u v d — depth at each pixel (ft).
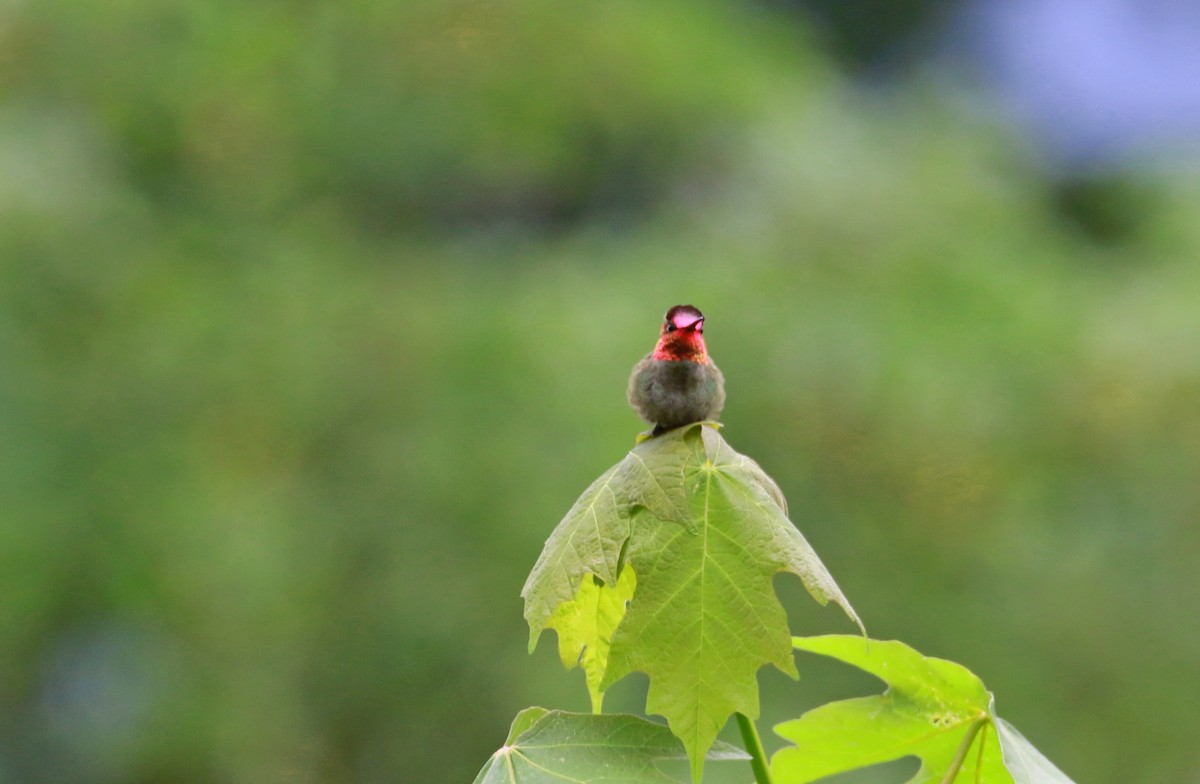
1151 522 41.27
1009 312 43.57
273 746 40.16
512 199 51.85
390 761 40.01
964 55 70.23
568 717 13.09
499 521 39.91
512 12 50.06
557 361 41.86
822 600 12.25
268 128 48.44
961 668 14.21
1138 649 40.57
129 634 41.19
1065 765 39.88
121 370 41.47
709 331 41.78
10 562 38.42
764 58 54.49
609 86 50.19
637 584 12.53
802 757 15.15
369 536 40.88
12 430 39.22
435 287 45.34
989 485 40.24
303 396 42.27
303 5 50.19
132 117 47.44
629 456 13.15
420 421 41.83
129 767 40.11
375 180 49.98
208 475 41.01
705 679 12.34
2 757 40.27
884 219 44.83
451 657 39.60
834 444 40.37
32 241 41.32
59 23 46.83
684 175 50.37
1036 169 58.90
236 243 46.26
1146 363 42.27
